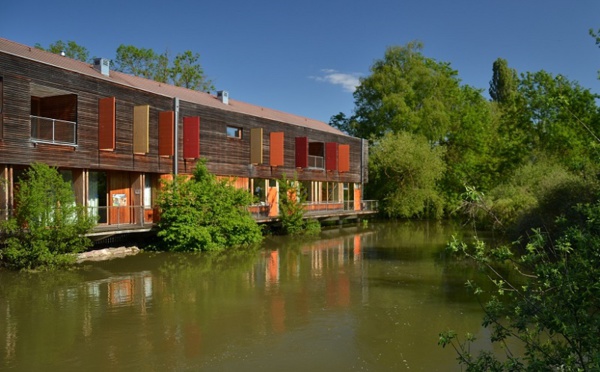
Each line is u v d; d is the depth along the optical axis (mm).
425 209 39969
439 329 9492
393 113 42469
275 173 27438
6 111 14562
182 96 24734
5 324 9414
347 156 34094
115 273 14484
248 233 21781
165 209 19594
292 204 26406
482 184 33219
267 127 26875
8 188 14852
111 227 17844
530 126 31688
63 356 7875
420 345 8617
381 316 10328
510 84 61719
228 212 21125
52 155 16016
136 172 19844
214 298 11695
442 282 13711
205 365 7656
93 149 17469
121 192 19688
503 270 15000
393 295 12156
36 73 15477
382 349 8430
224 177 23734
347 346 8555
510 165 31219
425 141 40094
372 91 43969
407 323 9859
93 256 17141
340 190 34875
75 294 11820
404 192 38250
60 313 10195
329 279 14109
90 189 18672
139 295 11852
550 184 16047
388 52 43500
